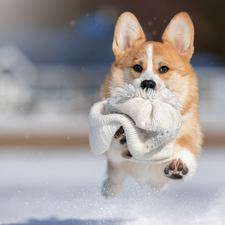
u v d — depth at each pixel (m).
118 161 9.58
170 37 10.77
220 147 30.09
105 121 8.04
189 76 10.26
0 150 28.27
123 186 10.73
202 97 66.00
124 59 10.48
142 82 9.09
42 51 72.69
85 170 18.16
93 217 9.44
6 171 19.03
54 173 17.95
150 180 10.09
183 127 9.73
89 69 67.88
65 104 65.56
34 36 77.06
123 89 8.32
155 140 7.75
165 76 9.91
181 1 80.38
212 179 15.87
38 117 61.41
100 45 74.62
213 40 81.69
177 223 8.87
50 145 30.97
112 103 8.30
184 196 11.12
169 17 76.56
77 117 61.53
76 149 28.33
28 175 17.73
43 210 10.48
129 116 7.95
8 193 13.22
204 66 71.94
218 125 46.47
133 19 10.92
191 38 10.43
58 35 78.50
